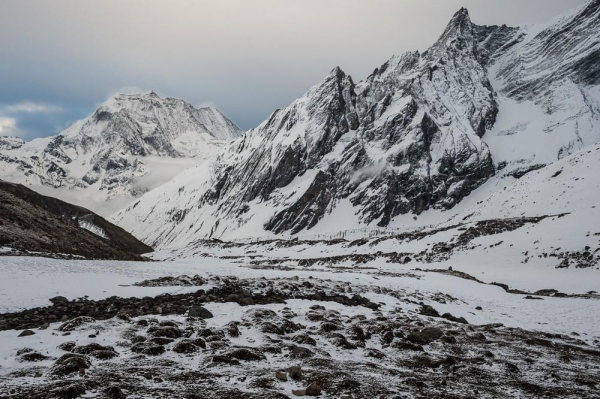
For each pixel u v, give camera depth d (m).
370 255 94.06
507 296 46.16
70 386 10.75
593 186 93.12
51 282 28.08
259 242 184.62
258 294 33.69
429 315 32.38
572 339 26.02
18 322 20.03
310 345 18.56
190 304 26.95
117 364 14.02
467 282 53.50
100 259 52.78
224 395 11.39
